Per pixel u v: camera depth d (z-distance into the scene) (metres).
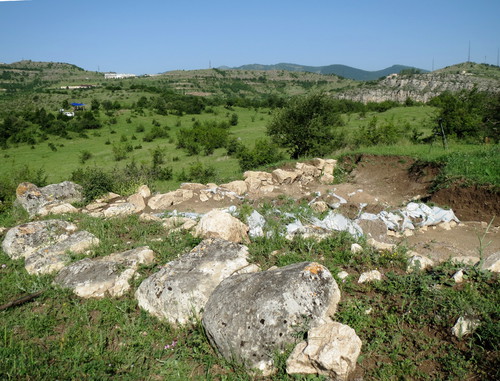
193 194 10.66
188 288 4.77
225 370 3.86
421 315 4.19
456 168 10.23
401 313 4.31
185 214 9.15
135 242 7.39
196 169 21.73
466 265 5.14
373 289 4.89
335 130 24.38
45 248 7.11
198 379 3.77
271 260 6.06
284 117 22.92
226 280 4.67
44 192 11.43
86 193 11.48
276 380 3.60
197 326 4.48
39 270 6.42
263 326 3.84
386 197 11.30
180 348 4.24
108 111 96.19
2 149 62.78
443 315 4.08
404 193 11.36
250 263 5.50
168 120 89.31
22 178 20.64
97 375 3.83
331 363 3.39
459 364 3.47
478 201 8.55
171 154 49.31
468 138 20.44
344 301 4.61
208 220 7.05
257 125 77.81
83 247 7.18
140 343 4.37
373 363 3.68
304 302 4.01
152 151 50.62
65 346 4.33
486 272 4.76
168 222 8.41
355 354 3.51
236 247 5.70
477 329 3.79
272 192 11.42
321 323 3.98
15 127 72.44
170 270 5.20
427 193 10.41
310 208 8.84
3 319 4.93
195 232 7.39
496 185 8.37
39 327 4.71
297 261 5.82
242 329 3.88
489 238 6.83
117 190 12.38
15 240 7.55
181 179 21.94
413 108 73.00
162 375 3.89
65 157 53.31
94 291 5.54
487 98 21.53
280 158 23.59
